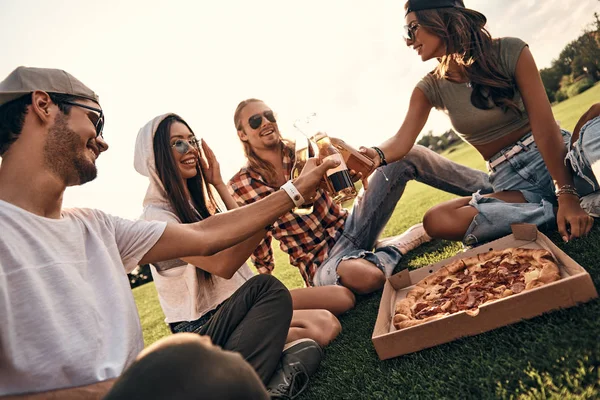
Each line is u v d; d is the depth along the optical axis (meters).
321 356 2.06
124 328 1.42
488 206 2.60
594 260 1.91
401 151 2.83
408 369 1.68
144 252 1.72
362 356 1.97
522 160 2.66
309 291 2.76
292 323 2.33
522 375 1.36
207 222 1.85
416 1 2.61
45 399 1.17
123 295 1.48
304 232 3.25
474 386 1.41
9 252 1.26
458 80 2.69
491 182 2.89
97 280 1.47
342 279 2.94
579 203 2.29
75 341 1.28
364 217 3.22
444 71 2.67
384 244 3.55
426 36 2.62
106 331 1.39
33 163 1.43
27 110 1.44
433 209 2.82
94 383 1.26
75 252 1.44
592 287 1.54
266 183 3.32
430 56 2.70
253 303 1.81
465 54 2.52
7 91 1.42
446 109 2.82
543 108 2.42
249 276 2.52
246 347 1.71
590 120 2.08
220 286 2.37
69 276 1.35
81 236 1.50
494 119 2.68
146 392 0.74
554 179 2.38
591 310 1.50
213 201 2.75
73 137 1.49
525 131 2.69
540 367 1.36
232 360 0.82
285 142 3.37
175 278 2.33
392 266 3.12
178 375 0.76
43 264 1.32
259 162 3.32
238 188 3.34
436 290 2.07
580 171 2.17
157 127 2.45
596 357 1.28
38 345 1.23
